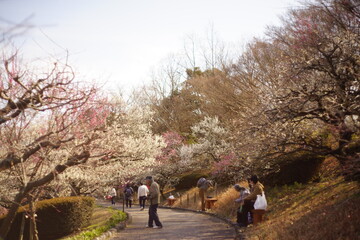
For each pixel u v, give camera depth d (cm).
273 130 1271
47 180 1028
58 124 980
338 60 1129
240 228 1349
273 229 1018
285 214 1279
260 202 1308
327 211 965
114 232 1422
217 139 3278
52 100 895
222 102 3900
